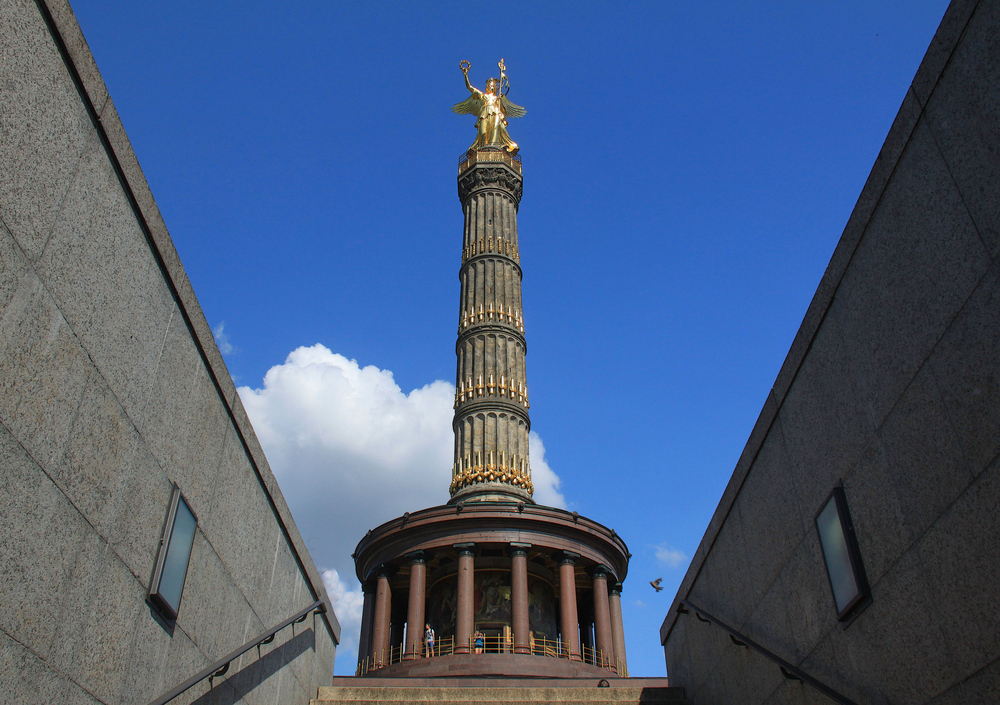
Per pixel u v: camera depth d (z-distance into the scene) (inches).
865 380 350.3
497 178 1823.3
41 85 270.5
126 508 322.0
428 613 1316.4
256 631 468.4
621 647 1291.8
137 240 334.0
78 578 287.9
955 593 287.4
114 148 313.1
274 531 506.6
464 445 1461.6
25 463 258.7
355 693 628.4
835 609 376.8
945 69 292.5
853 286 360.8
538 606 1301.7
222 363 421.7
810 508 405.4
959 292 283.1
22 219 257.9
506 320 1606.8
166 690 354.3
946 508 291.7
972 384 276.2
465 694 652.7
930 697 305.0
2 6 251.3
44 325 268.7
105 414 306.7
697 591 616.4
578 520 1289.4
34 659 262.2
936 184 296.8
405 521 1282.0
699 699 605.9
